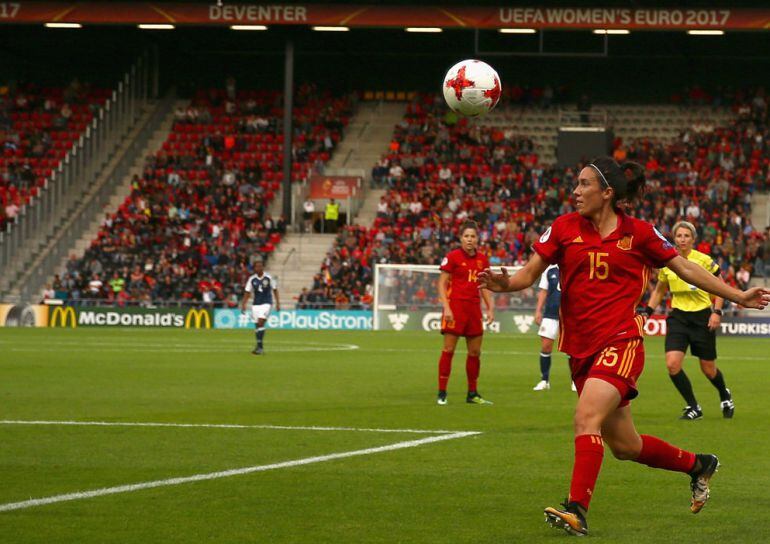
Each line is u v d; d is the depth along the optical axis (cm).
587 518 1530
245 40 11150
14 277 9094
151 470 1922
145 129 10756
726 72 10894
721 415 2891
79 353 5462
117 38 11056
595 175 1430
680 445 2289
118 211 9638
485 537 1400
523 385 3881
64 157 10412
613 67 11050
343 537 1396
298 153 10419
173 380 3938
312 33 10244
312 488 1752
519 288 1461
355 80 11438
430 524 1480
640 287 1445
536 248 1469
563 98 10925
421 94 11156
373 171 10056
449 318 3153
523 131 10656
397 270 8556
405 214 9475
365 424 2636
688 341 2802
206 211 9662
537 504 1627
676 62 10950
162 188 9900
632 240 1430
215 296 8844
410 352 5769
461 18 9069
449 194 9662
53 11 9169
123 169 10250
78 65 11575
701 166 9769
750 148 9925
